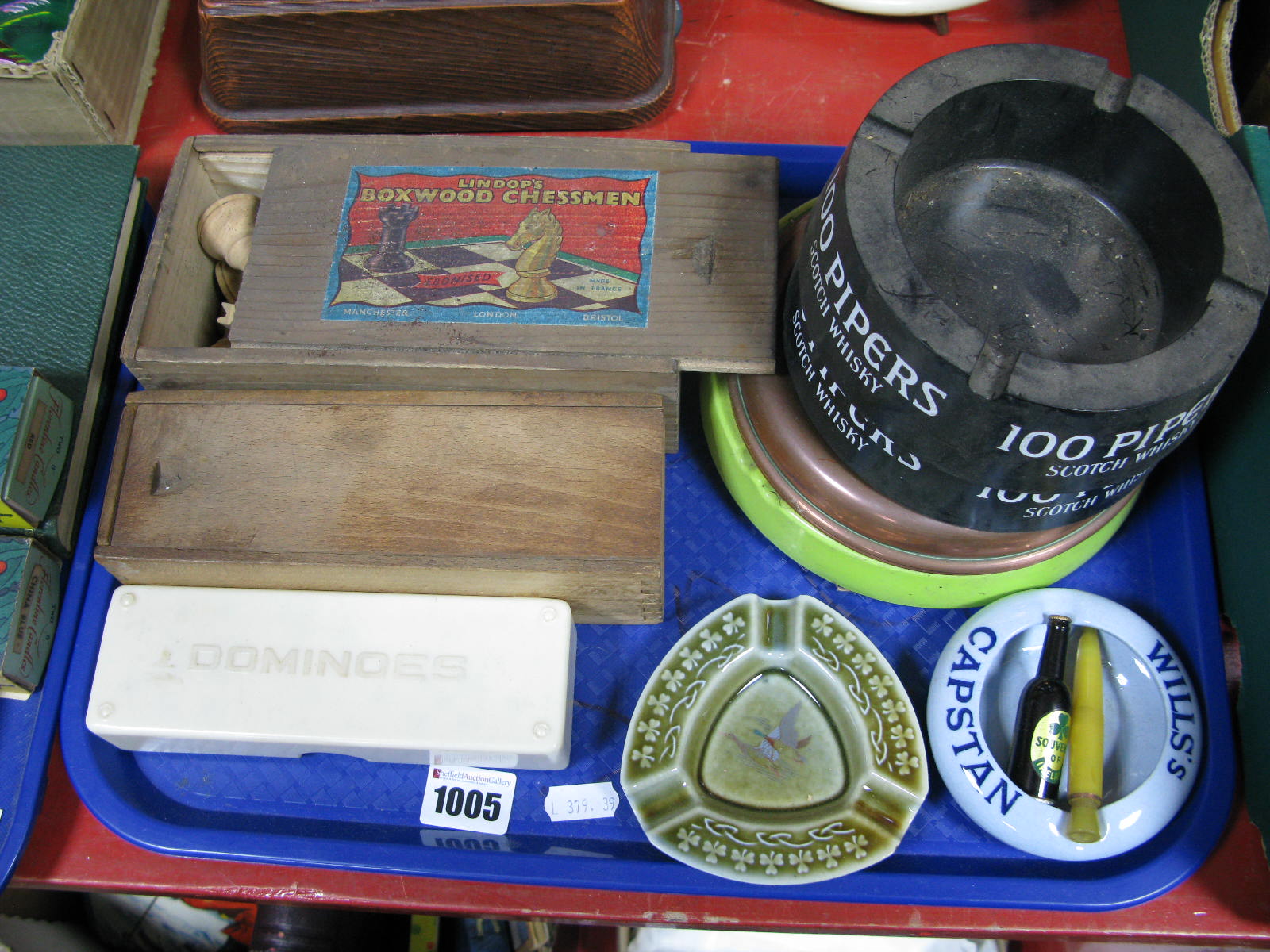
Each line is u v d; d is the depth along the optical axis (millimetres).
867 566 467
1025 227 436
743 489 482
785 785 449
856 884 433
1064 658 459
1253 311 366
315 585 450
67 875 455
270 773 472
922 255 426
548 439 447
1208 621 470
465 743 430
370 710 434
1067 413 354
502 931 616
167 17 600
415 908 450
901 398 381
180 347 459
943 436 382
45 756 460
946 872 451
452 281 463
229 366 455
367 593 451
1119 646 468
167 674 439
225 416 452
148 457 447
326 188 484
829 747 456
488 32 514
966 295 420
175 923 618
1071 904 429
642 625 496
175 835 446
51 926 575
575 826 466
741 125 576
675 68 573
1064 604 466
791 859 425
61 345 484
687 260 466
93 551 458
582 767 472
